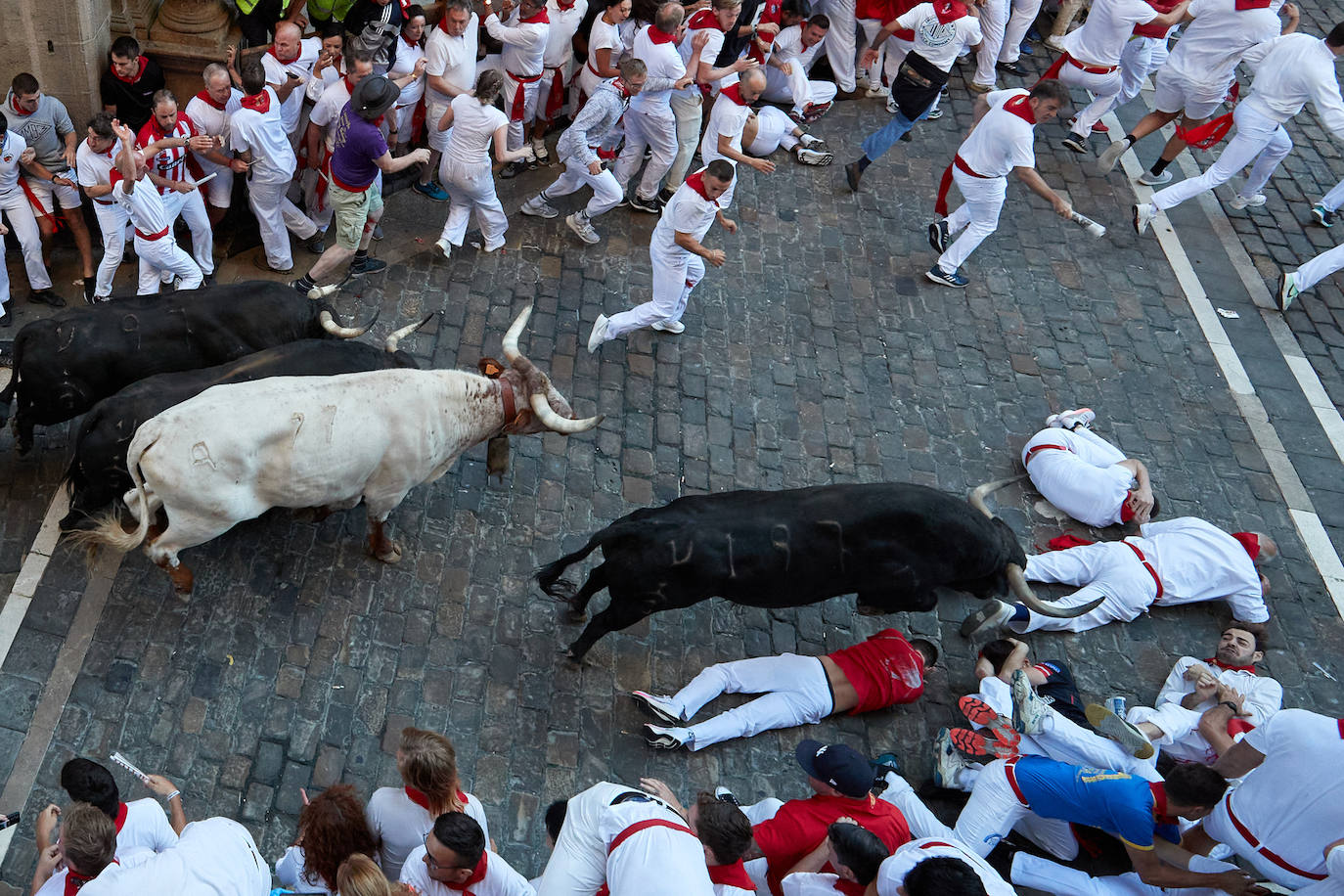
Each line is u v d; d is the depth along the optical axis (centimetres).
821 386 910
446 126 885
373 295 892
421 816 479
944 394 926
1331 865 537
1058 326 1011
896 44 1223
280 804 593
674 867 446
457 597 705
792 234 1057
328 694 641
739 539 634
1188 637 783
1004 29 1277
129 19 888
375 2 922
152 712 613
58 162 817
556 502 777
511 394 684
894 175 1155
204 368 700
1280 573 830
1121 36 1140
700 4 1094
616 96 910
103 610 648
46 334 656
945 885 458
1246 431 938
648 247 1012
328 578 694
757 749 671
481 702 657
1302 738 565
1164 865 580
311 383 618
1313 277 1048
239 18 942
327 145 889
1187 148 1254
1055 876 612
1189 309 1051
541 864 597
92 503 644
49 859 471
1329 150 1302
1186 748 696
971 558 664
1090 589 771
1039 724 627
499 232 949
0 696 603
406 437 644
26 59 841
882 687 678
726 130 1002
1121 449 904
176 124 820
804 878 529
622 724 665
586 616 710
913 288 1025
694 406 870
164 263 796
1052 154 1217
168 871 431
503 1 1024
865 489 657
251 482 607
